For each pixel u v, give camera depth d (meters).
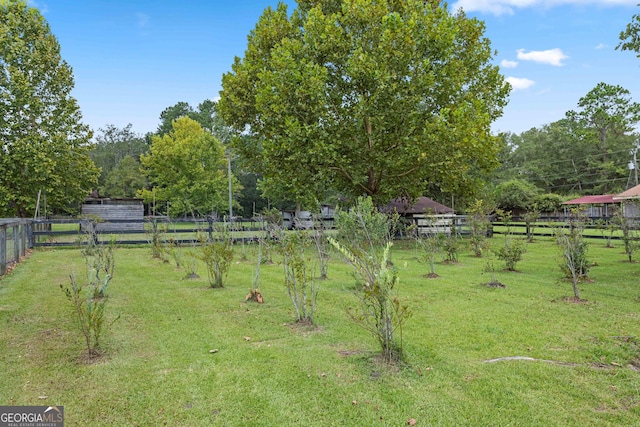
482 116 15.95
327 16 16.64
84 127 19.83
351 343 4.32
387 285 3.77
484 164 17.95
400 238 18.59
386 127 15.26
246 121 18.12
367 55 14.16
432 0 17.84
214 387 3.26
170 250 11.56
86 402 3.01
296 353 4.01
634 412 2.83
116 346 4.21
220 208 36.78
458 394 3.12
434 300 6.45
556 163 52.00
